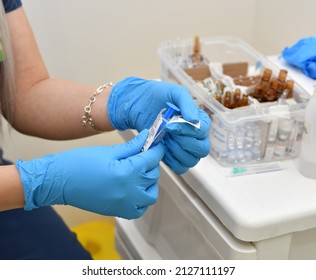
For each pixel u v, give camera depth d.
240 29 1.44
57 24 1.25
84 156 0.68
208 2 1.36
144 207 0.71
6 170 0.69
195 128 0.68
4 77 0.91
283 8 1.26
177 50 1.11
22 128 0.98
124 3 1.28
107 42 1.32
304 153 0.75
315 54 0.98
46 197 0.69
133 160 0.67
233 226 0.67
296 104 0.79
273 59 1.08
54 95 0.93
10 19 0.94
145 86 0.81
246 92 0.88
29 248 0.98
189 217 0.81
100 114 0.86
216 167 0.78
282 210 0.68
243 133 0.79
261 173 0.77
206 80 0.92
